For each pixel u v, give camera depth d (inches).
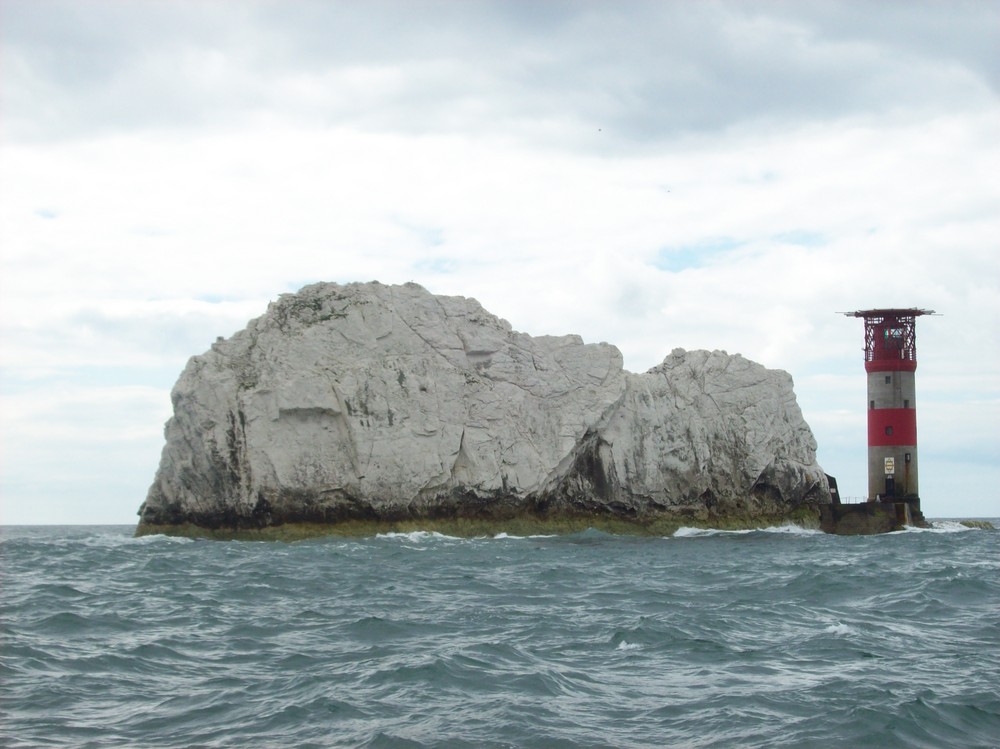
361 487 3388.3
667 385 3951.8
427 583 2000.5
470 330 3698.3
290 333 3523.6
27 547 3048.7
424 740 902.4
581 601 1737.2
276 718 967.6
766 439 4015.8
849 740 913.5
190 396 3395.7
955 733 941.2
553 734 921.5
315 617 1531.7
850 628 1425.9
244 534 3326.8
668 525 3794.3
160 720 968.3
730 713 986.7
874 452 4318.4
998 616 1552.7
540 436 3639.3
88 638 1346.0
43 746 892.0
